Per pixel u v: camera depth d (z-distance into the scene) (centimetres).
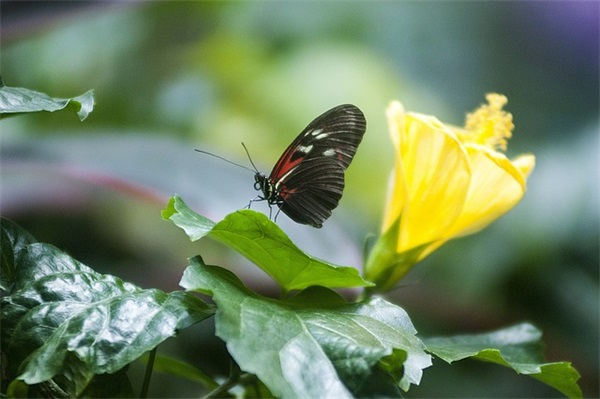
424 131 79
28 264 74
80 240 104
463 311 116
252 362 71
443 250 120
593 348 117
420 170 79
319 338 72
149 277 103
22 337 73
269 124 121
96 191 104
